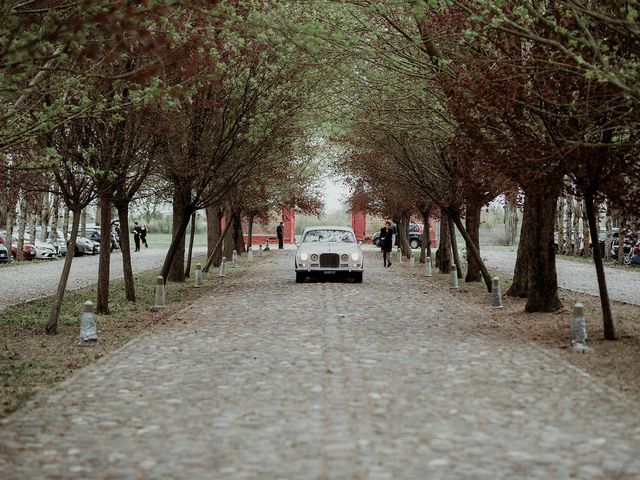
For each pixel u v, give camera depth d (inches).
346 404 348.2
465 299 899.4
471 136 580.7
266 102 900.0
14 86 384.5
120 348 528.7
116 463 263.1
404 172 1220.5
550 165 550.6
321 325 642.8
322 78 882.1
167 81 490.6
